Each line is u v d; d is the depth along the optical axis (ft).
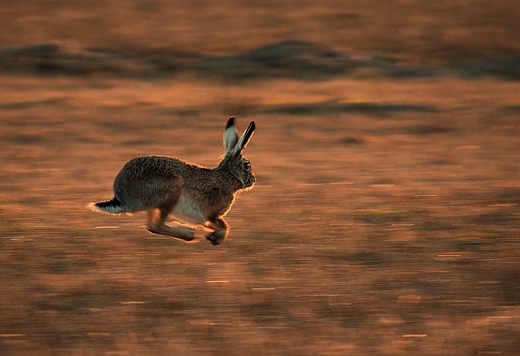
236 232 82.64
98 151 133.08
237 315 59.52
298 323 58.08
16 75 251.60
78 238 79.25
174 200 72.84
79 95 206.28
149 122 163.94
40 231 81.51
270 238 80.23
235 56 280.72
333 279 67.56
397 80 247.29
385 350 53.16
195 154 132.16
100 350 52.85
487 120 166.50
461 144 140.46
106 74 257.75
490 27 346.95
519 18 365.20
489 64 272.51
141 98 201.87
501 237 79.87
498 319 58.85
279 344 54.19
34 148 134.41
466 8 391.65
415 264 71.61
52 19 371.35
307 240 79.41
